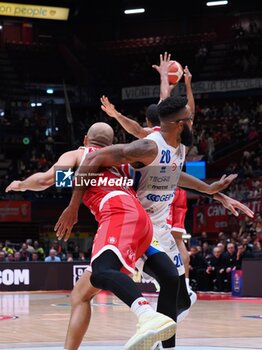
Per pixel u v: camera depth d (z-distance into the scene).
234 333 11.73
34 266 27.89
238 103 47.69
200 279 25.70
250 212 7.68
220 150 42.25
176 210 10.14
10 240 38.22
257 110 46.00
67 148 45.69
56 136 46.03
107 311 16.98
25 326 13.34
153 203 7.20
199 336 11.21
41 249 32.31
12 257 30.16
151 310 5.46
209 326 13.09
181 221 10.13
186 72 8.93
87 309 6.53
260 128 43.62
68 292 27.03
